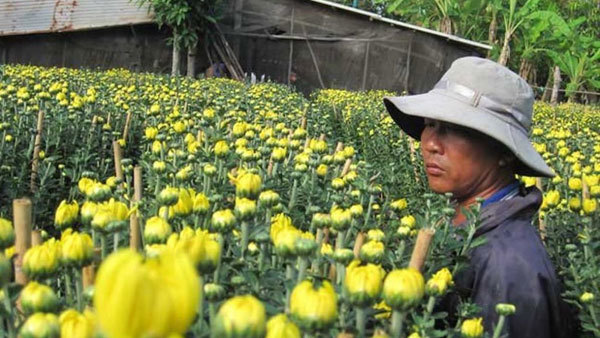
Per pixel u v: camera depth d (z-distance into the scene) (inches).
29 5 721.0
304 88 739.4
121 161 123.3
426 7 836.0
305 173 113.1
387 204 110.2
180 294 24.0
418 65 719.1
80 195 153.5
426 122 91.2
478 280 78.8
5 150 162.4
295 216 98.3
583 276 90.2
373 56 725.3
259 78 743.1
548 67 1045.2
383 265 74.5
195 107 254.4
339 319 51.8
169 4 667.4
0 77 325.7
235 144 131.6
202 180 110.4
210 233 67.4
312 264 66.4
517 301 76.4
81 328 37.7
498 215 81.9
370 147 252.1
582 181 130.6
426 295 67.4
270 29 738.2
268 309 53.4
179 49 688.4
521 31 844.0
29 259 48.1
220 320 33.3
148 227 53.5
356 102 409.4
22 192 150.3
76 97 213.2
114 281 23.4
